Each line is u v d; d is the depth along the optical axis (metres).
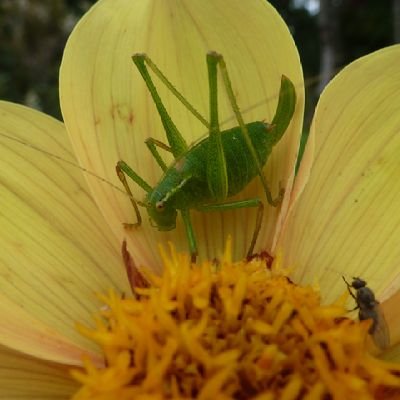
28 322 0.07
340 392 0.07
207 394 0.06
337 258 0.08
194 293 0.07
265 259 0.08
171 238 0.09
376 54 0.09
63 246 0.09
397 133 0.09
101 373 0.07
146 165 0.09
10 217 0.09
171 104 0.09
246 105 0.09
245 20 0.09
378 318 0.07
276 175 0.09
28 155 0.09
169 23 0.10
